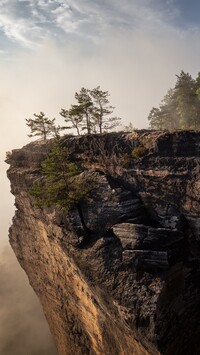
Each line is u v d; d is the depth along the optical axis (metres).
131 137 30.56
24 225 43.47
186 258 24.44
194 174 26.11
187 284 23.91
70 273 30.36
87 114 43.28
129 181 29.47
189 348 23.59
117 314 22.14
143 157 28.80
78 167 34.09
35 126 48.00
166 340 20.14
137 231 24.27
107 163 31.44
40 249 39.25
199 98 50.56
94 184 29.78
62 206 28.89
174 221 25.81
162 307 20.83
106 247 24.88
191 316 23.59
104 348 28.19
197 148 26.86
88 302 27.92
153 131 30.39
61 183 30.39
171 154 27.64
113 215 26.86
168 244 23.72
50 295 40.06
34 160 40.72
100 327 27.28
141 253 22.94
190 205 25.78
